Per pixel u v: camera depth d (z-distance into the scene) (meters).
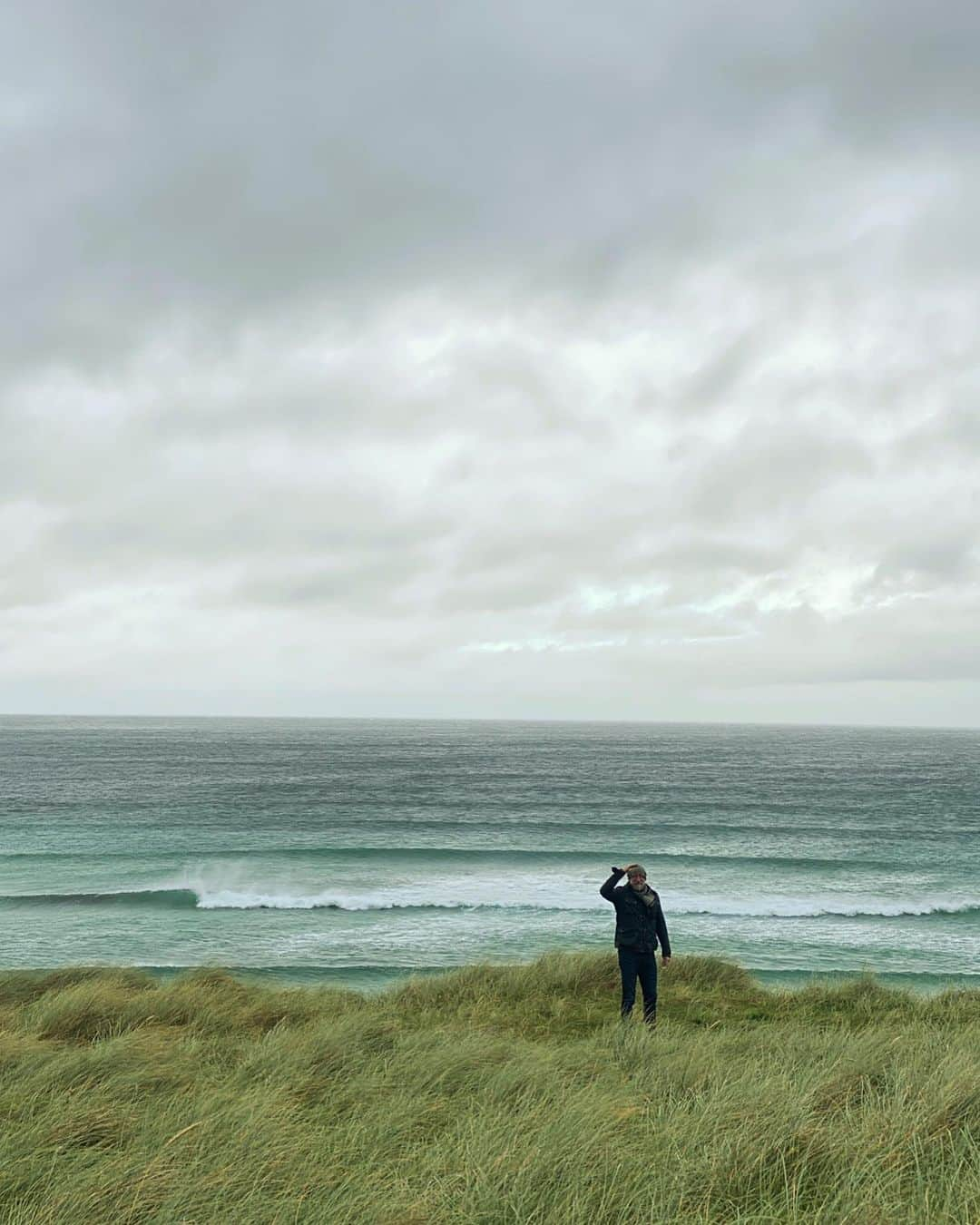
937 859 43.03
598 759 133.38
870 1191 3.89
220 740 186.75
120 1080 6.57
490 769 108.44
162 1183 4.11
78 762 110.69
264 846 43.81
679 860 41.03
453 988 13.33
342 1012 11.29
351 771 100.75
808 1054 7.58
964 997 13.30
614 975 13.64
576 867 38.38
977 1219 3.70
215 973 14.25
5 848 42.69
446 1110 5.83
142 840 45.72
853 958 23.34
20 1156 4.57
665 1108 5.70
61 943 24.28
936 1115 5.05
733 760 134.25
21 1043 8.32
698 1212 3.83
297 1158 4.58
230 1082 6.60
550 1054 7.63
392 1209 3.85
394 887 33.28
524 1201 3.87
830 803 72.50
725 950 23.95
